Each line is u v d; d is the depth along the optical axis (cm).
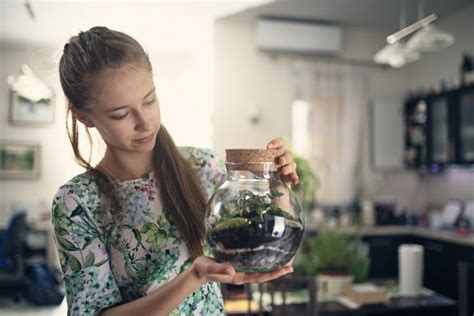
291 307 213
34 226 552
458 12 464
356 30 514
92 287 91
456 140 429
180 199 98
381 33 521
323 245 245
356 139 508
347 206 502
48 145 606
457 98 428
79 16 448
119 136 85
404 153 523
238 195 80
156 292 80
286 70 491
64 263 92
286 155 92
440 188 501
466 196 457
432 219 455
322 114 500
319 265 241
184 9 431
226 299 221
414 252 233
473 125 409
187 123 515
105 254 94
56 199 93
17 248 473
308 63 496
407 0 434
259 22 473
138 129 85
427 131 474
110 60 80
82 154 98
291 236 78
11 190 599
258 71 484
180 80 532
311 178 397
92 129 98
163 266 97
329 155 501
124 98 81
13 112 597
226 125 474
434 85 496
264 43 475
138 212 98
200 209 100
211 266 75
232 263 78
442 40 304
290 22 483
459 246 386
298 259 249
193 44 519
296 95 491
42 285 466
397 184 530
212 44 478
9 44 578
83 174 97
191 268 77
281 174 92
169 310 78
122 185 98
